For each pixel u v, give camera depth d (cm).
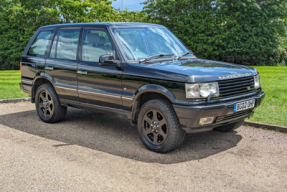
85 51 571
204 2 4247
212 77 445
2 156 462
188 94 429
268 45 4044
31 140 544
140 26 572
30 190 356
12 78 1658
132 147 507
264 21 4075
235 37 4053
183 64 502
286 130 571
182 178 388
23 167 421
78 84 575
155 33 577
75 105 604
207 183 374
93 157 461
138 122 498
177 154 472
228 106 446
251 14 4050
